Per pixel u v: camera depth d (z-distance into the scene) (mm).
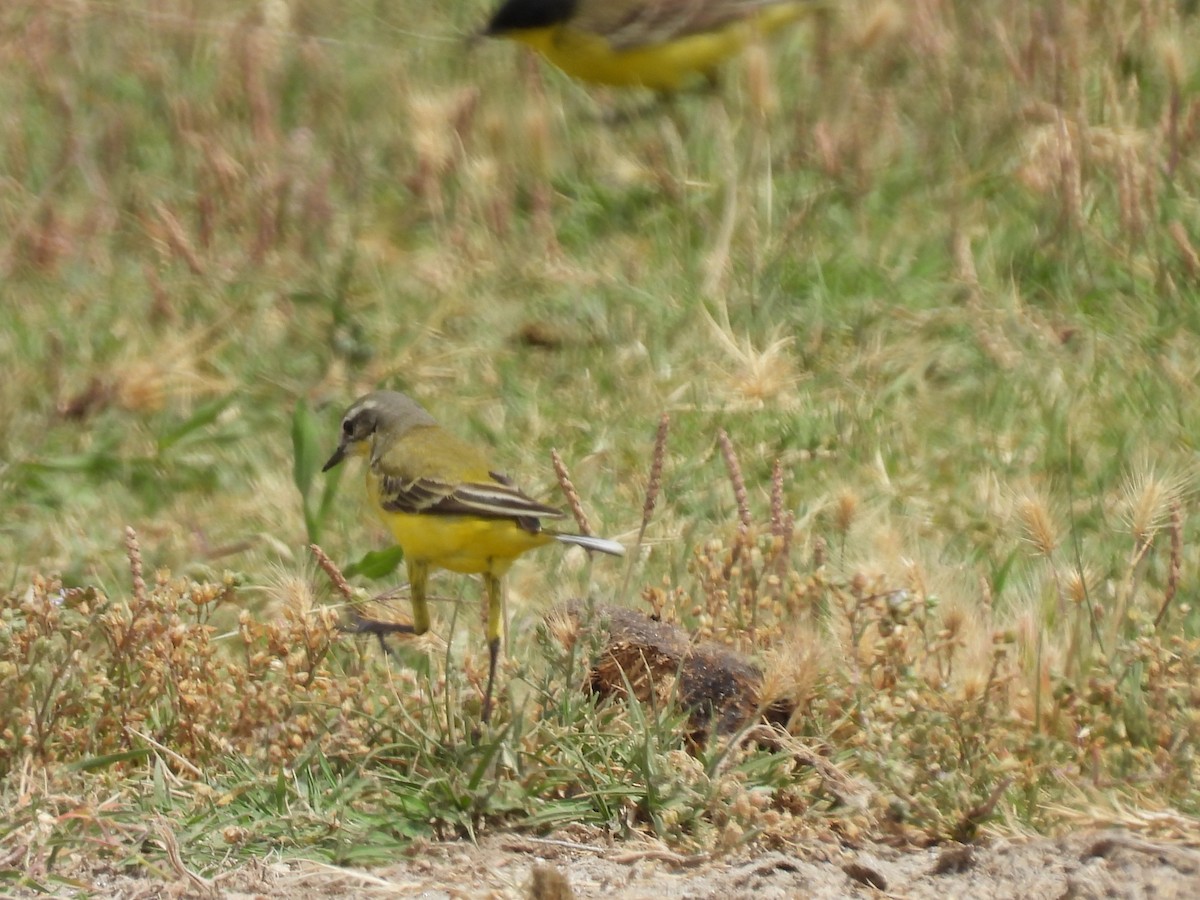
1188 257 13680
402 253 14805
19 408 12914
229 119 16109
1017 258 14180
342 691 8625
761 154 15266
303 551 11383
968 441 12250
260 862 7664
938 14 15953
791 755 8203
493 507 9008
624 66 15977
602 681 8906
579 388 13148
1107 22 16062
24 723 8344
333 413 12969
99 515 11922
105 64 16875
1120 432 12141
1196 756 8266
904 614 8758
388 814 8078
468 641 9758
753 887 7402
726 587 9430
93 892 7441
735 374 13109
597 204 15242
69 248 14438
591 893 7352
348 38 17500
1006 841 7656
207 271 14266
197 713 8562
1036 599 9922
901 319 13633
